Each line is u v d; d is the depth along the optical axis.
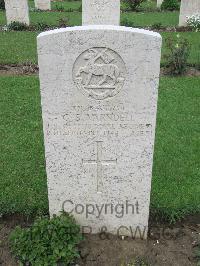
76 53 1.08
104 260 1.27
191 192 1.57
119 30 1.05
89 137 1.20
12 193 1.55
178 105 2.39
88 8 3.55
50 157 1.23
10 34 4.11
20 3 4.40
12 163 1.77
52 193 1.30
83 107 1.15
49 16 5.24
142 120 1.17
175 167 1.76
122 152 1.22
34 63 3.10
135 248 1.32
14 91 2.55
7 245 1.32
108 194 1.29
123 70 1.10
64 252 1.21
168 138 2.00
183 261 1.28
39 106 2.34
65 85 1.12
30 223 1.42
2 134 2.02
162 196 1.53
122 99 1.14
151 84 1.11
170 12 5.76
